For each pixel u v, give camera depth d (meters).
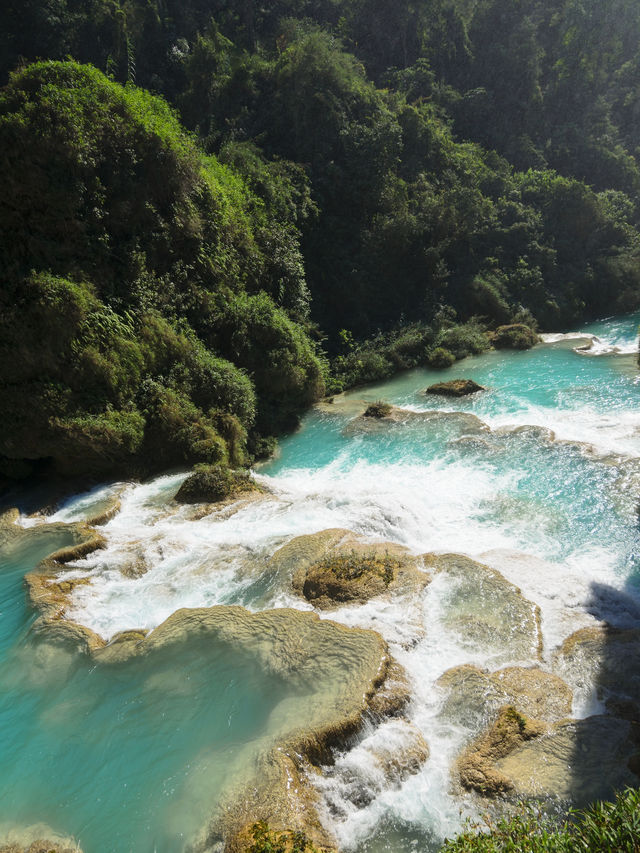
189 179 23.75
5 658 11.65
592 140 48.56
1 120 19.44
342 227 34.25
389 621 10.93
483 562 12.68
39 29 39.56
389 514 14.95
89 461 18.89
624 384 22.64
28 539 15.78
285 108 37.00
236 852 7.17
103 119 21.00
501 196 40.59
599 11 52.56
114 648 11.20
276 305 28.14
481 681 9.40
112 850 7.71
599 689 9.20
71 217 19.77
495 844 6.43
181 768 8.70
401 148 36.19
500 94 49.91
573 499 14.98
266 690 9.77
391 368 29.34
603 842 5.61
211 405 20.84
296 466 20.06
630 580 11.84
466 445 18.97
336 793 8.08
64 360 18.38
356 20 52.25
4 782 8.93
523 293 35.56
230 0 48.78
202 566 13.71
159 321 20.86
